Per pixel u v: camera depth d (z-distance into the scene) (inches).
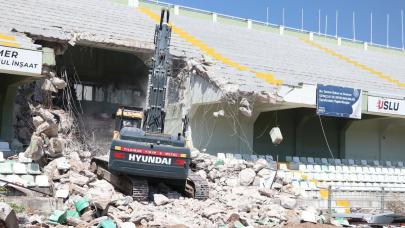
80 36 893.8
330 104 887.7
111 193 594.9
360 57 1486.2
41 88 805.9
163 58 685.9
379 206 778.8
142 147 602.2
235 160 813.9
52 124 657.0
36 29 854.5
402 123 1087.0
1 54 671.1
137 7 1331.2
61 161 641.0
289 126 1064.8
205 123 888.9
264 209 606.5
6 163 611.2
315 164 975.6
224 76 859.4
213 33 1254.3
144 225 483.5
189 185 654.5
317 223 566.3
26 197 548.1
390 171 1018.1
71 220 466.0
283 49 1300.4
